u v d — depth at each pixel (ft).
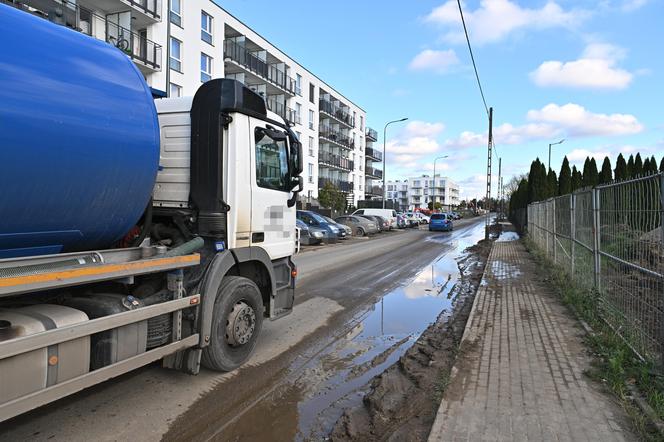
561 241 35.50
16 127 8.43
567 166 96.48
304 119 149.28
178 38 86.58
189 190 14.90
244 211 15.29
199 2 92.02
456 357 16.08
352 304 27.07
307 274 38.04
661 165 74.49
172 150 15.19
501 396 12.66
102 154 10.25
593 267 22.86
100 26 74.23
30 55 9.01
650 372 13.20
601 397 12.53
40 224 9.47
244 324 15.28
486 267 41.57
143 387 13.97
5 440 10.74
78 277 9.44
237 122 14.87
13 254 9.40
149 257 11.85
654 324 14.29
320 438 11.38
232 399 13.41
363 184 215.31
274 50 128.47
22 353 8.51
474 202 417.28
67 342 9.36
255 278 17.17
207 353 14.24
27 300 10.15
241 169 15.08
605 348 16.22
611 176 91.97
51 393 9.00
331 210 136.05
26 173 8.71
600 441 10.19
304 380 15.10
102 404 12.76
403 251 60.44
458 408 11.93
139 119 11.32
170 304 12.07
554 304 25.00
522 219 106.22
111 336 10.44
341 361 17.12
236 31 108.99
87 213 10.38
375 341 19.79
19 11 9.40
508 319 21.53
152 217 15.10
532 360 15.64
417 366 16.24
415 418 12.06
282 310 18.34
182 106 15.16
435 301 28.45
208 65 97.55
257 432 11.59
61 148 9.29
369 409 12.90
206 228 14.49
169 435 11.23
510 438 10.37
